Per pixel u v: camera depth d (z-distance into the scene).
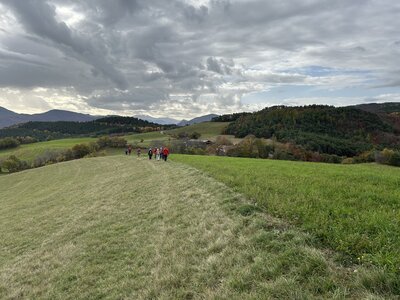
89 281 8.98
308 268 6.44
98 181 36.78
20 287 9.89
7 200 39.50
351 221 8.24
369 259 6.29
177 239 10.27
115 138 125.50
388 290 5.41
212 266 7.74
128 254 10.26
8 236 17.92
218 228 10.09
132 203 18.83
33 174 66.44
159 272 8.19
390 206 9.66
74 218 18.30
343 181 14.90
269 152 99.88
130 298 7.36
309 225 8.39
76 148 115.44
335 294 5.48
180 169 30.92
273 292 6.03
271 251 7.64
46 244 14.18
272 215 10.15
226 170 24.08
